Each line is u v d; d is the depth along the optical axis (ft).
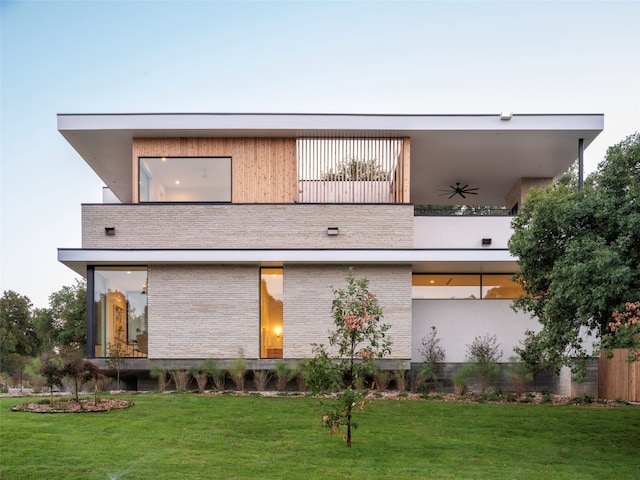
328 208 49.93
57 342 100.63
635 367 46.70
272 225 49.80
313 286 49.47
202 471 25.17
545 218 34.09
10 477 23.44
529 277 36.83
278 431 33.14
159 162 51.47
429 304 52.85
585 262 30.07
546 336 33.53
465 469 27.07
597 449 31.73
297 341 49.08
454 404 43.14
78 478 23.54
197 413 37.14
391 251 48.65
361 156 51.85
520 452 30.76
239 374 47.11
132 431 31.94
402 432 33.96
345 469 26.25
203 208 49.90
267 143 51.57
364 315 29.68
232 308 49.32
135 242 49.55
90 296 49.88
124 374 51.21
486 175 66.44
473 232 52.39
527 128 49.49
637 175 31.12
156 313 49.32
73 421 33.94
